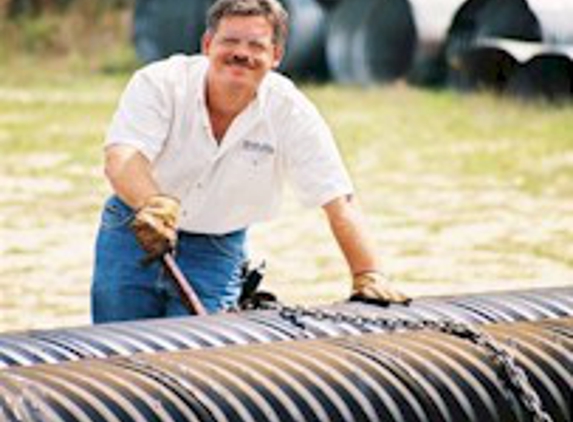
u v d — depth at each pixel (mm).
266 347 6844
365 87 39500
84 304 14961
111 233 8930
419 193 23047
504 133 30656
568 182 24297
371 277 8172
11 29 49938
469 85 37250
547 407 6840
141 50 44188
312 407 6348
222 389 6312
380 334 7188
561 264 17453
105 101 37625
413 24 38562
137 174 8172
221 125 8562
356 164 26312
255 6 8297
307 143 8508
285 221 20234
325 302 15117
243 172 8633
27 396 5984
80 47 49531
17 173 24828
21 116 33906
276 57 8422
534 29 37156
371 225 20125
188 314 7980
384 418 6426
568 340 7211
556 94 35000
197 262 8945
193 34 43750
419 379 6660
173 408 6125
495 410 6668
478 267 17219
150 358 6578
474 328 7156
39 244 18375
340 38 40281
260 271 9164
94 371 6336
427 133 30719
